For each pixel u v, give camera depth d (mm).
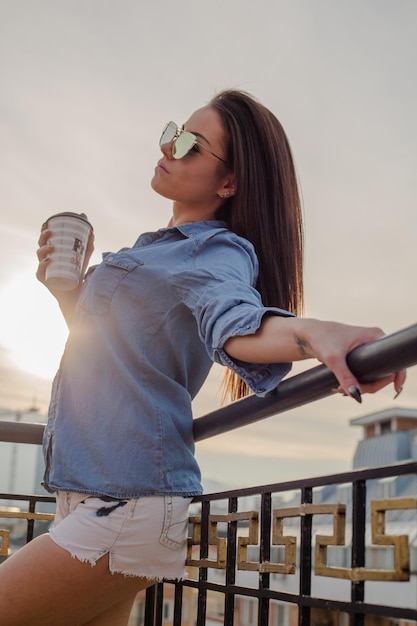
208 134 1607
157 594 1761
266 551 1287
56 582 1238
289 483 1223
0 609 1228
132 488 1276
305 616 1119
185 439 1387
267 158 1592
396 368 869
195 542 1521
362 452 31828
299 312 1603
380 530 949
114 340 1359
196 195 1614
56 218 1524
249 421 1316
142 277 1338
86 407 1342
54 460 1343
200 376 1473
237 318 1043
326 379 1060
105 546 1256
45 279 1553
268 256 1554
